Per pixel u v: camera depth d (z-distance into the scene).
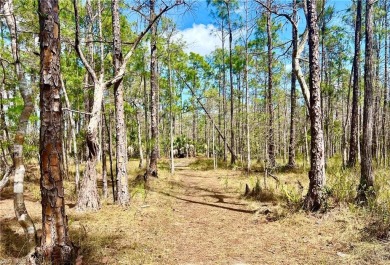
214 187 12.33
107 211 7.49
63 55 10.87
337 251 4.84
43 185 3.85
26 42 8.07
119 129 8.38
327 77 17.86
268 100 15.34
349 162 13.39
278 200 8.70
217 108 33.38
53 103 3.86
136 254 4.81
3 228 5.80
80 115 13.99
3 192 9.51
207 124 34.75
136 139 25.08
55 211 3.86
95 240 5.29
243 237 5.93
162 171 17.98
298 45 8.16
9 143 6.29
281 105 23.23
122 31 12.11
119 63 8.55
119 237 5.63
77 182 9.84
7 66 6.96
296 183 11.03
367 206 6.64
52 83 3.85
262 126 11.36
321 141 7.14
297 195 7.98
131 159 27.83
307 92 7.84
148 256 4.78
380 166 14.80
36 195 9.16
